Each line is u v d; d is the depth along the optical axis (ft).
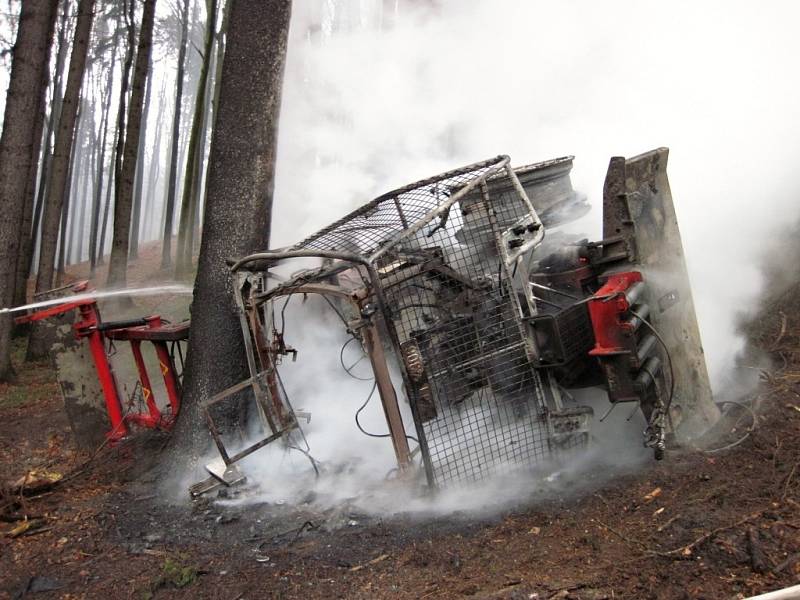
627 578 9.06
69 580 11.31
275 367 14.53
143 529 13.07
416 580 10.04
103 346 18.03
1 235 26.91
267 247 16.30
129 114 44.73
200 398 15.67
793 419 12.95
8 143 26.63
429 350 12.59
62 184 39.93
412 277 12.55
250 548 11.89
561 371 12.81
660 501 11.00
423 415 12.13
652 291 12.53
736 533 9.47
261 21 15.78
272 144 16.17
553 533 10.74
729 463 11.76
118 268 44.39
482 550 10.60
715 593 8.38
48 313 17.72
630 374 11.53
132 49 58.54
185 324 17.90
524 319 12.39
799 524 9.41
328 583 10.36
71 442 19.21
